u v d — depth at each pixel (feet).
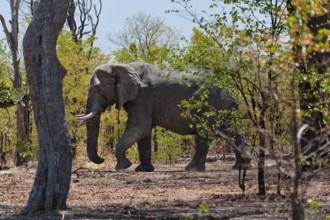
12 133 139.44
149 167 102.78
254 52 42.93
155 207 53.78
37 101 46.11
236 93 56.65
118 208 52.03
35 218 43.93
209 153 147.23
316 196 56.39
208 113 60.18
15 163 121.80
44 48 45.78
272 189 64.54
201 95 61.52
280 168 23.72
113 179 85.87
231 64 50.55
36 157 124.88
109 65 99.30
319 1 24.73
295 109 23.38
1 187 74.69
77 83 120.37
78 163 115.34
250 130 52.24
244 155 26.48
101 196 63.77
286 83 36.94
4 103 80.59
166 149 128.77
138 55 132.98
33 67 45.93
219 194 64.44
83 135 120.78
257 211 48.16
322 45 23.75
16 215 45.57
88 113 98.02
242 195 60.23
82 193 67.05
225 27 54.90
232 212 48.85
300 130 22.25
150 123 100.83
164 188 73.15
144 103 100.42
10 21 124.26
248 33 42.04
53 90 46.09
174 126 101.14
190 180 83.71
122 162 101.14
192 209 51.93
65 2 46.14
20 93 80.69
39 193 46.32
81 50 125.80
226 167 114.21
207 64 58.03
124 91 98.22
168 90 100.22
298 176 23.15
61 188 46.50
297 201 23.44
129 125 100.78
